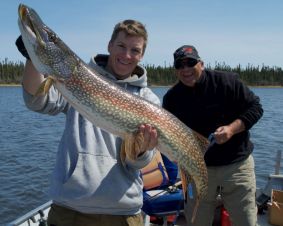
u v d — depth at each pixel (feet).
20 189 11.88
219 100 5.27
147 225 5.82
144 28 3.64
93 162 3.36
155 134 3.54
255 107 5.20
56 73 3.27
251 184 5.25
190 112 5.39
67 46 3.34
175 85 5.55
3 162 15.48
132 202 3.48
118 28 3.60
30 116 36.17
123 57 3.60
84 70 3.41
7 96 71.61
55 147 19.06
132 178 3.53
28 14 3.10
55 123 30.58
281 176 7.13
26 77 3.26
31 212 5.33
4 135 23.30
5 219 9.82
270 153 18.17
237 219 5.25
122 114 3.51
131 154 3.42
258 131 26.71
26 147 19.02
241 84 5.26
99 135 3.47
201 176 4.01
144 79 3.84
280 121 33.19
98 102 3.44
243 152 5.24
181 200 5.74
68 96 3.37
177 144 3.77
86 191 3.29
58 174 3.36
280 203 6.23
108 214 3.42
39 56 3.18
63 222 3.39
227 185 5.24
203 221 5.32
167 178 6.03
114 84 3.55
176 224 6.28
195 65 5.14
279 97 75.51
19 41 3.21
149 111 3.62
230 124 5.05
